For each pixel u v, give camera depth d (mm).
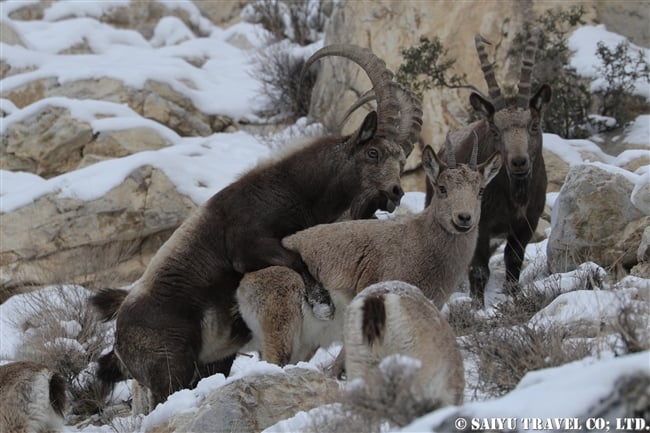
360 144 23422
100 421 24594
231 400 17812
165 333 22484
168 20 52094
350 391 14555
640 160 32188
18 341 29281
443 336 15695
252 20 53469
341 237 20703
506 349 17578
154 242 35938
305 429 15961
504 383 16953
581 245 26484
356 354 15312
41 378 20297
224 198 23188
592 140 36781
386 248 20250
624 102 37156
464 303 22828
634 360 13430
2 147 41156
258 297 21391
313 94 43656
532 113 27016
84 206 35594
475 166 19906
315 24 50469
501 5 39875
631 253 25938
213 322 22766
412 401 14383
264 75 46719
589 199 26562
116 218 35531
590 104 37062
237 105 45219
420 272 19984
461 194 19391
